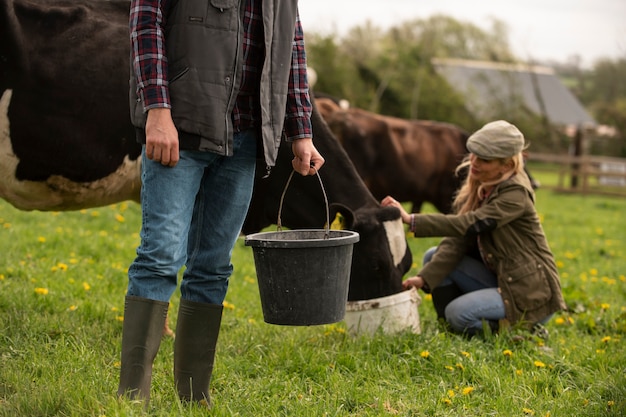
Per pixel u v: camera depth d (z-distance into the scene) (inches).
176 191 102.0
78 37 150.1
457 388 132.6
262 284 108.2
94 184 156.6
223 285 113.6
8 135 144.2
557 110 2062.0
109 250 263.6
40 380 119.1
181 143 99.3
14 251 238.8
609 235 426.9
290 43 106.7
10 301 170.1
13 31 139.5
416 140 353.4
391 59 1348.4
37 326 151.7
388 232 162.7
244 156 108.3
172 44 99.3
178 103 98.4
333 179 167.6
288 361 141.8
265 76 102.9
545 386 135.3
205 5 98.8
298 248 104.0
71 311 171.2
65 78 146.8
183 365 113.1
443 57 1563.7
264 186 171.0
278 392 125.5
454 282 179.0
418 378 139.0
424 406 120.3
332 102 346.9
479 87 1663.4
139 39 97.2
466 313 167.2
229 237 111.1
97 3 159.0
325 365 140.9
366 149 337.4
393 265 163.3
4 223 292.5
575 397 128.7
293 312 106.7
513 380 135.0
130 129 155.0
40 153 147.6
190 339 112.4
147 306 103.0
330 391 127.3
